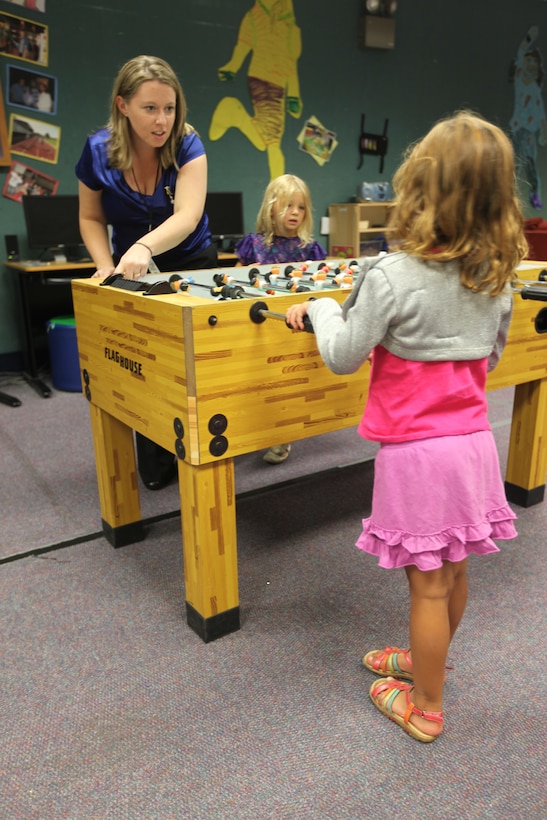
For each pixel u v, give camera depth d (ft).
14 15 12.87
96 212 7.34
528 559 6.35
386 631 5.36
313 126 17.04
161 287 4.99
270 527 7.16
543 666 4.89
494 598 5.72
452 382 3.73
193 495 4.89
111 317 5.51
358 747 4.18
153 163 6.84
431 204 3.38
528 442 7.22
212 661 5.03
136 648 5.20
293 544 6.79
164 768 4.06
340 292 5.34
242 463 9.00
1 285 14.11
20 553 6.66
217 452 4.76
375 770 4.00
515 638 5.20
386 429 3.86
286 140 16.75
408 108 18.57
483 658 4.98
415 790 3.85
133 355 5.26
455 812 3.70
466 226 3.36
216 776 3.99
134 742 4.27
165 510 7.65
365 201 17.66
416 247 3.46
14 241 13.71
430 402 3.72
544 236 18.39
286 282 6.57
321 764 4.05
